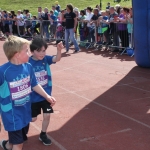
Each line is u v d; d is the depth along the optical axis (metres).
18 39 3.11
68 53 11.73
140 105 5.68
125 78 7.73
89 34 12.55
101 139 4.29
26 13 17.80
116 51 11.52
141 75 8.00
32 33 16.34
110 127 4.70
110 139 4.28
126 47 10.92
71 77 8.00
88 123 4.87
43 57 3.90
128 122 4.89
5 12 18.20
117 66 9.16
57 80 7.72
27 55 3.15
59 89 6.88
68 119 5.05
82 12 13.41
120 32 10.95
